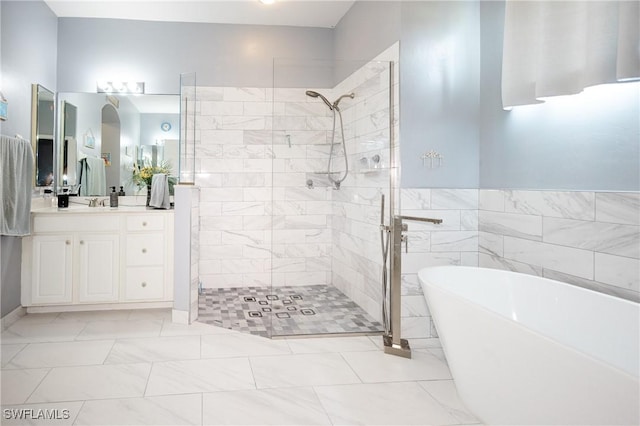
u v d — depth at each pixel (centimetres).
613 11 187
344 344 283
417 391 218
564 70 211
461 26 297
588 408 130
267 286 445
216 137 436
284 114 311
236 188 439
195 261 336
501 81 272
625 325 176
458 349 181
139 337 293
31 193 320
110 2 384
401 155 290
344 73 309
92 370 238
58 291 342
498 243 277
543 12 220
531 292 219
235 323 326
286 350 272
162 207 390
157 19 423
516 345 150
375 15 331
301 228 310
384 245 301
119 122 418
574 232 218
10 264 318
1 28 297
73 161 407
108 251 348
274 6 397
